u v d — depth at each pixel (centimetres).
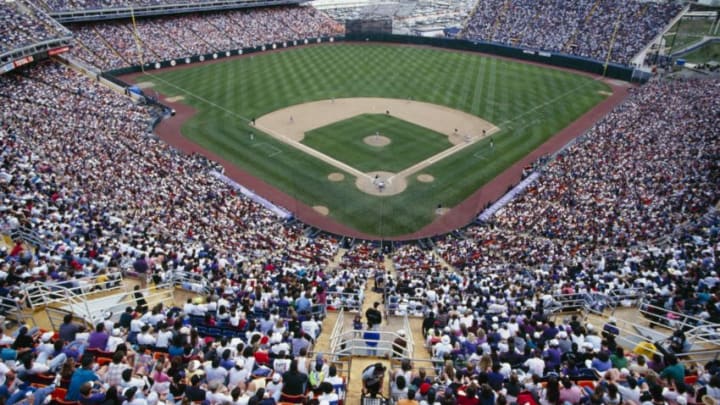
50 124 4722
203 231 3300
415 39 10444
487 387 1112
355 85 7706
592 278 2442
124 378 1134
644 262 2591
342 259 3312
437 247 3644
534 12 9888
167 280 2148
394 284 2497
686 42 9588
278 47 9781
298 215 4116
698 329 1714
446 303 2105
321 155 5216
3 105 4962
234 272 2448
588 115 6594
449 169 4997
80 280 1894
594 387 1245
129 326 1566
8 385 1148
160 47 8419
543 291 2345
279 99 6956
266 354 1424
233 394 1102
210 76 7875
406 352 1591
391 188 4597
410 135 5784
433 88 7625
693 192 3688
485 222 3975
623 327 1964
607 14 9119
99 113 5441
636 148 4794
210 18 9731
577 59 8700
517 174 4912
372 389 1216
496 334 1627
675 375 1281
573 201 4016
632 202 3775
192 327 1565
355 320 1856
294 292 2028
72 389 1091
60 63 6700
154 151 4747
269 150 5303
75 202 3073
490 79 8138
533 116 6512
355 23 10525
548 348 1471
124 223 2948
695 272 2277
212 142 5466
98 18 8106
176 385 1189
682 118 5338
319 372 1328
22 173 3275
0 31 6047
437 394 1174
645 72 7894
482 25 10169
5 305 1575
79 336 1382
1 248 2111
